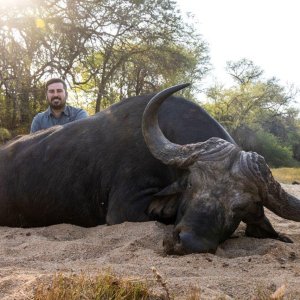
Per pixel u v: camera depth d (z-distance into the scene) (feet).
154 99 6.33
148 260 5.17
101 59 41.42
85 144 7.57
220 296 3.86
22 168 7.87
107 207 7.29
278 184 5.75
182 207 5.95
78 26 35.35
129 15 37.37
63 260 5.45
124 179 7.09
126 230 6.40
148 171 6.98
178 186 6.14
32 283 3.99
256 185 5.64
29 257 5.47
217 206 5.65
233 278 4.39
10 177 7.94
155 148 6.26
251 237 6.47
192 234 5.52
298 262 5.48
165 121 7.14
